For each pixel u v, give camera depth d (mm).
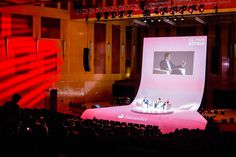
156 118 14156
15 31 16828
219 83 19094
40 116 11039
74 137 4137
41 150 4258
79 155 4023
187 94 17172
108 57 21688
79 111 17188
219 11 15242
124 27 22672
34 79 17641
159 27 22266
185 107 16484
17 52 16859
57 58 18875
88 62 19453
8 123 7430
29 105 17391
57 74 18875
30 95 17469
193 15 16609
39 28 17953
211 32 19859
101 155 3949
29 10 17391
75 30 19844
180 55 17906
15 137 4500
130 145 4023
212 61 19781
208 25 19984
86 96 20469
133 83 20984
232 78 18578
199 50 17375
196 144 4082
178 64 17922
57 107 17266
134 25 22719
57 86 18875
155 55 18766
